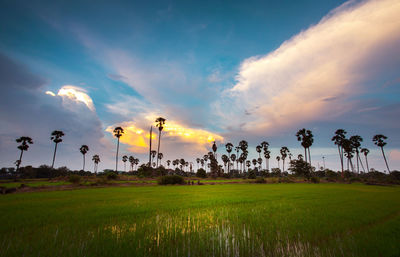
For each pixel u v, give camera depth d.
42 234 7.33
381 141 88.62
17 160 74.75
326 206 14.50
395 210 12.95
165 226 8.49
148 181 56.16
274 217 10.55
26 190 28.56
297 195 22.78
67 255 5.29
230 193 24.97
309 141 76.88
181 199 18.19
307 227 8.57
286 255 5.43
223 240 6.54
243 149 116.31
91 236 7.02
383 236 7.44
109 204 14.85
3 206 13.91
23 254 5.32
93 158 126.81
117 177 60.16
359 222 9.52
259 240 6.67
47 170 79.25
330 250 5.92
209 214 11.12
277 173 107.62
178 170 139.38
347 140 81.19
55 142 83.12
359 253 5.75
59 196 20.64
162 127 81.06
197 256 5.26
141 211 11.89
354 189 34.84
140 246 5.99
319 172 101.06
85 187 35.44
